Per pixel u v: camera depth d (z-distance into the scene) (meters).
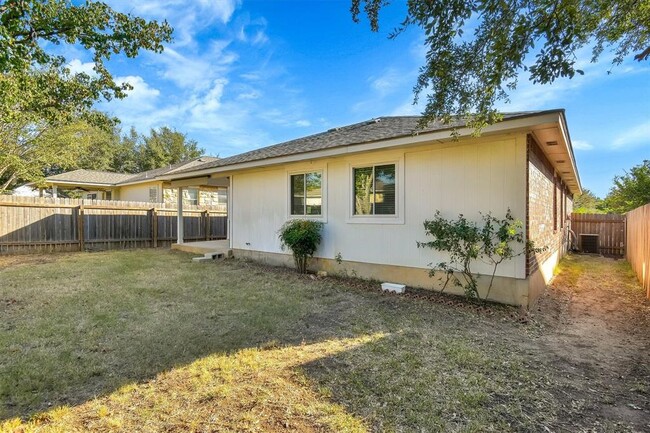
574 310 5.75
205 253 10.96
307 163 8.53
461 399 2.79
